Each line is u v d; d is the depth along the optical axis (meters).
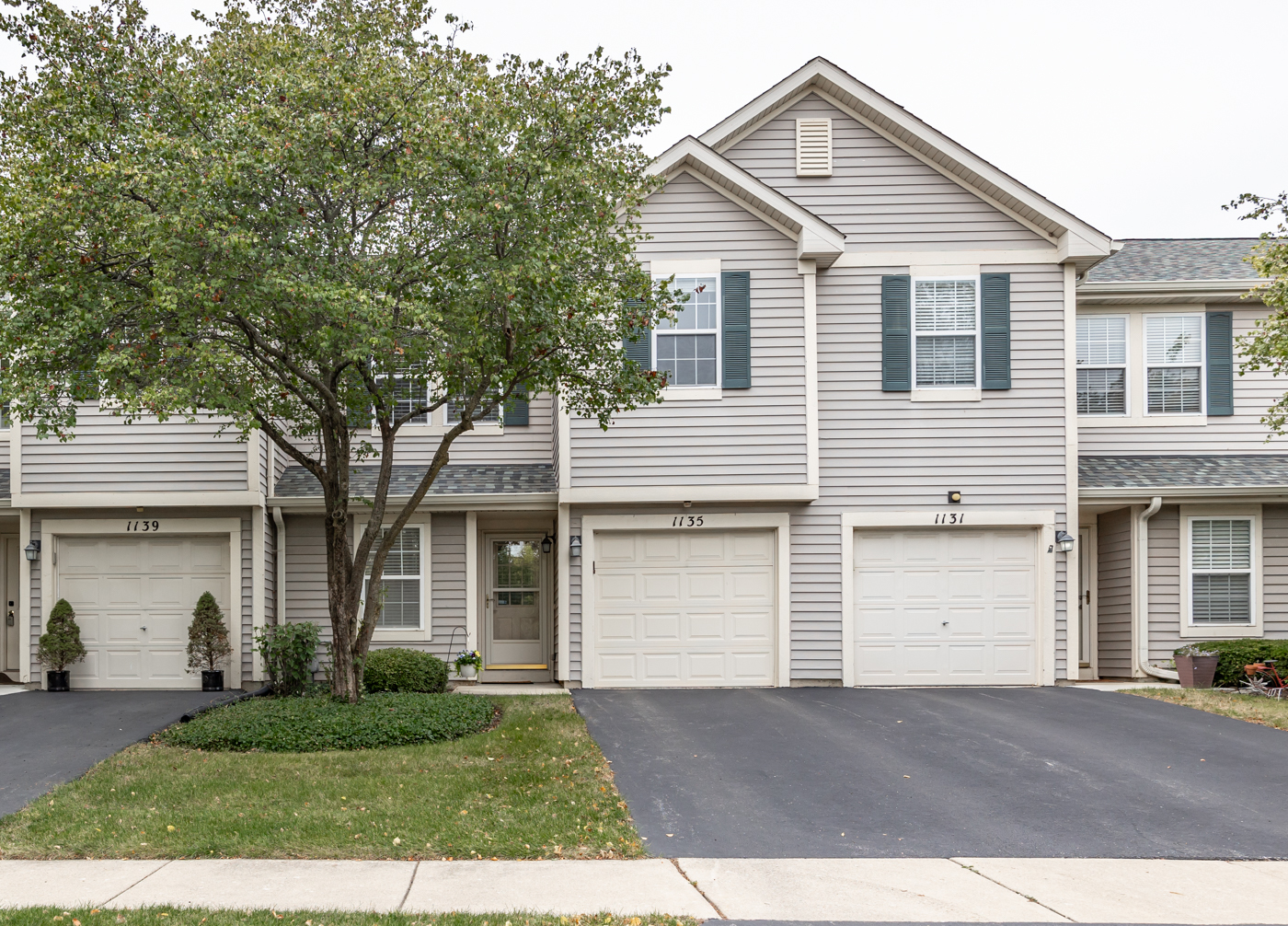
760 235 13.95
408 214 10.47
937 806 8.09
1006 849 7.11
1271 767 9.30
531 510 14.55
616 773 8.92
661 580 14.04
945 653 14.06
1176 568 14.65
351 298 9.15
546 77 10.25
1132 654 14.68
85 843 6.94
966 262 14.31
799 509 14.02
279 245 9.60
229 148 9.38
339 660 11.58
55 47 9.77
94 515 14.15
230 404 9.48
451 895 5.97
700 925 5.54
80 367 9.69
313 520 14.77
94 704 12.57
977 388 14.16
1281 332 12.91
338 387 11.43
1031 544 14.16
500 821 7.43
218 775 8.75
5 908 5.70
